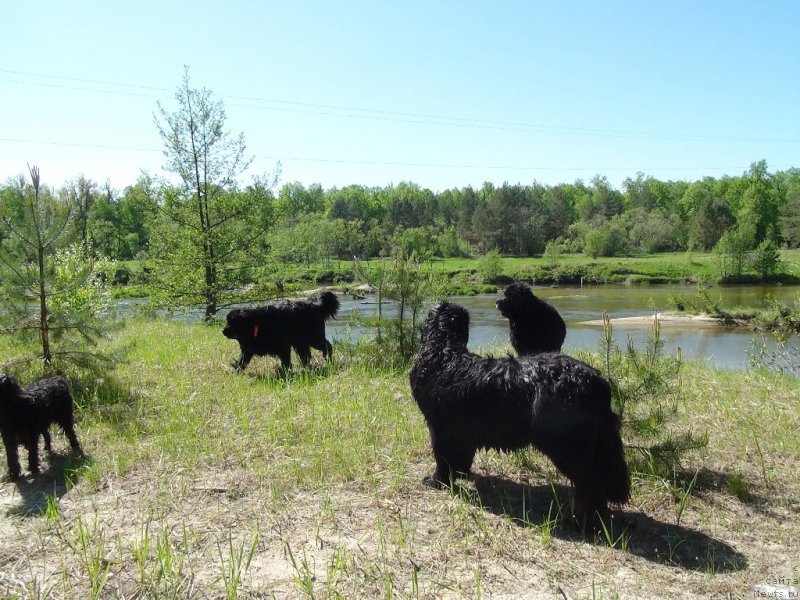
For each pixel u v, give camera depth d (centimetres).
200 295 1939
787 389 834
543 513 448
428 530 413
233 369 931
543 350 613
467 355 484
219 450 562
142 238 5638
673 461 511
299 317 953
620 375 536
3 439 517
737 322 2570
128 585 346
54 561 377
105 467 529
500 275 5369
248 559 359
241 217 1983
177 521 428
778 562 376
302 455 553
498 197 8288
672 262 6209
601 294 4322
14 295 755
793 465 541
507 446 445
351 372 888
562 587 343
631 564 372
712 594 337
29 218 755
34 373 772
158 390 775
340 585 342
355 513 438
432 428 491
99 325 798
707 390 811
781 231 7838
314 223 6688
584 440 399
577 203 11306
